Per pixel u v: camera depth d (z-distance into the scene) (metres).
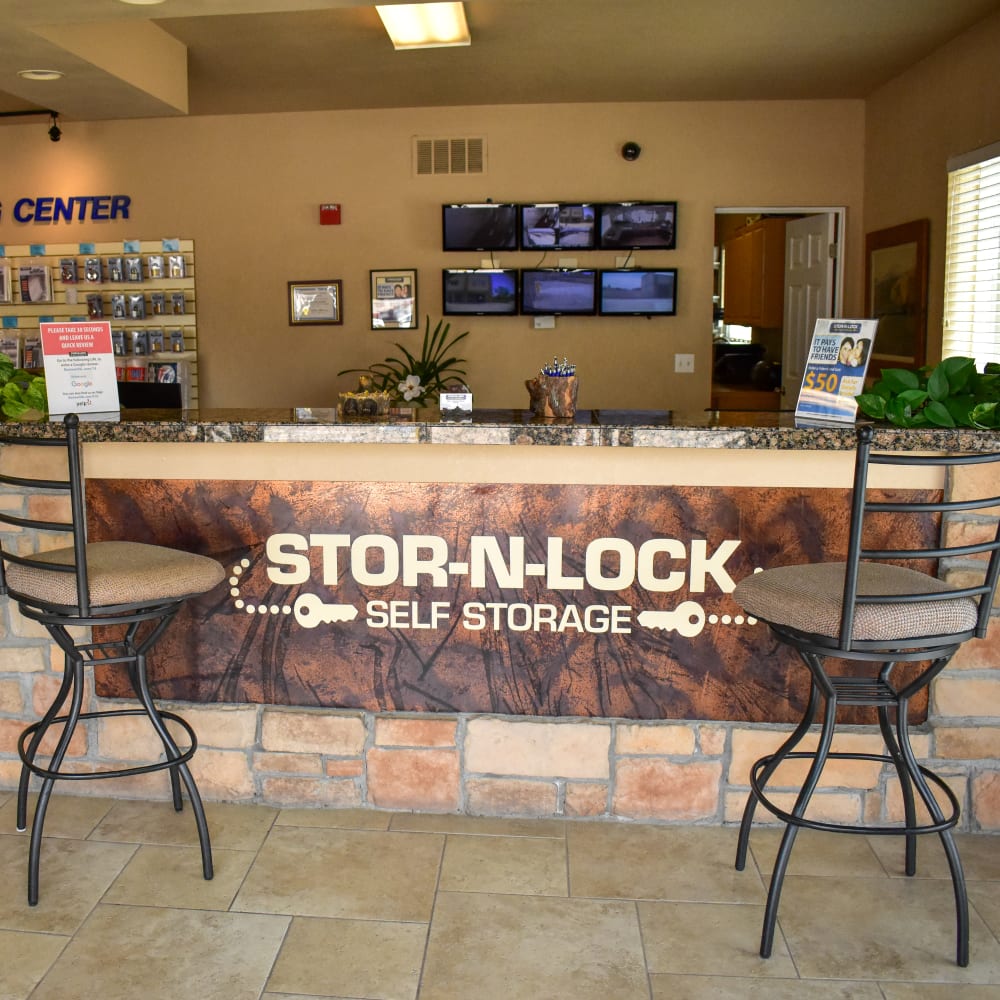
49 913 2.22
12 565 2.26
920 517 2.48
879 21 4.57
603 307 6.20
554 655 2.60
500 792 2.65
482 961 2.06
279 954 2.08
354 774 2.68
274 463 2.60
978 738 2.55
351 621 2.64
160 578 2.17
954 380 2.42
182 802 2.71
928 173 5.21
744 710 2.58
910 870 2.38
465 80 5.52
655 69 5.33
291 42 4.82
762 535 2.51
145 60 4.62
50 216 6.42
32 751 2.34
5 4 3.49
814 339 2.61
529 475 2.54
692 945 2.11
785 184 6.13
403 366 6.38
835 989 1.97
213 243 6.37
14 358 6.48
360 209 6.28
